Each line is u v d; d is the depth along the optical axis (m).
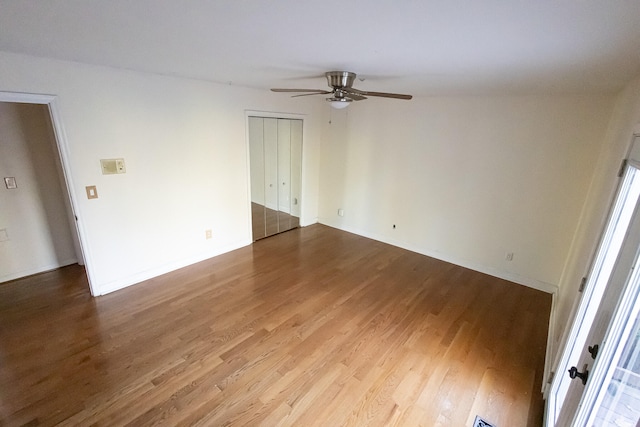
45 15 1.35
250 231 4.65
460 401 2.13
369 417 2.00
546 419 1.91
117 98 2.93
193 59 2.27
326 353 2.53
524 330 2.90
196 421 1.92
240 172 4.25
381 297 3.39
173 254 3.79
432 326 2.92
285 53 1.93
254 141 4.38
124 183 3.17
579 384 1.38
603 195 2.24
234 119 3.96
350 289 3.54
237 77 3.13
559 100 3.15
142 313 2.96
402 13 1.17
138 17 1.36
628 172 1.70
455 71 2.20
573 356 1.94
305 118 4.94
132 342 2.56
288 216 5.36
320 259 4.29
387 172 4.66
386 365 2.43
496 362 2.50
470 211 4.00
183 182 3.66
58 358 2.37
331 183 5.41
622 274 1.22
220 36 1.61
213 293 3.35
